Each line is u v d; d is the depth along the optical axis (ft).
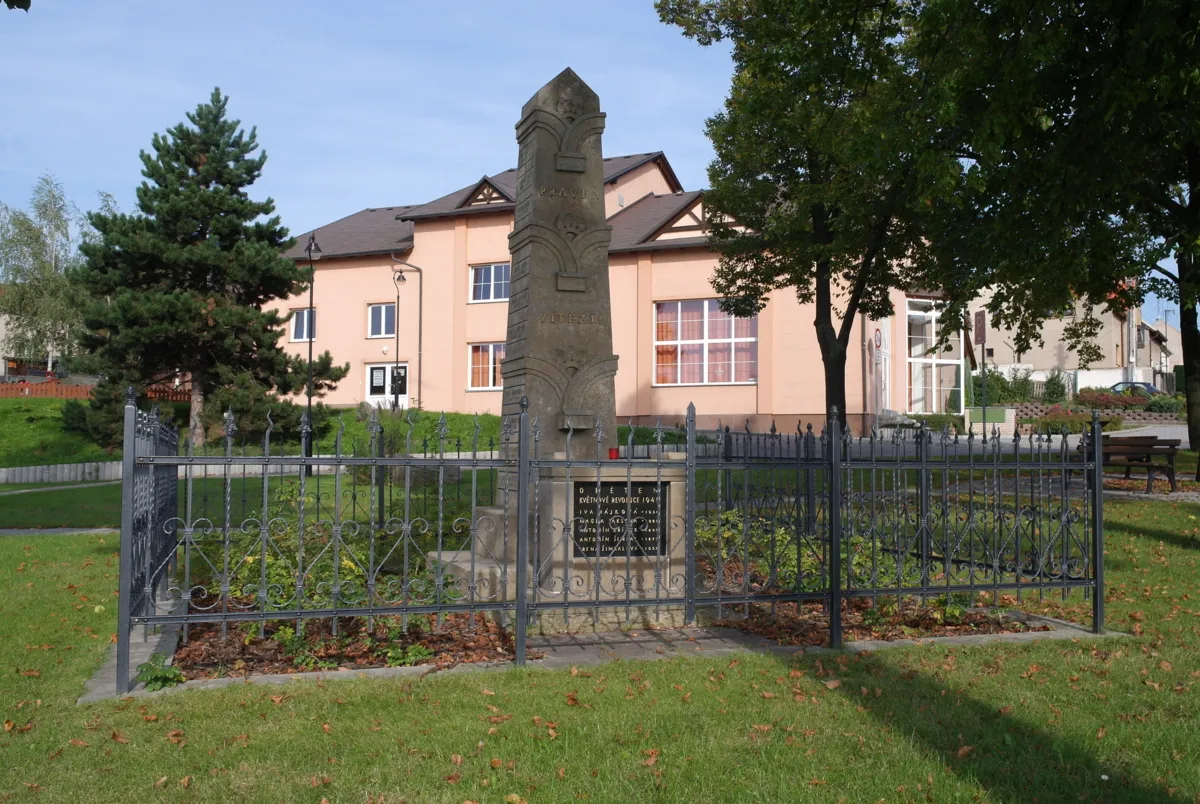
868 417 103.40
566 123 32.04
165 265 96.84
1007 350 206.59
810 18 40.04
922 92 40.42
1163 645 23.35
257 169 101.71
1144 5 29.43
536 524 22.58
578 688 19.48
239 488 55.62
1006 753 16.11
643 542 26.12
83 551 39.83
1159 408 152.56
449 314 126.11
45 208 177.37
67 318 161.79
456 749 16.02
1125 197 39.78
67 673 20.57
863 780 14.92
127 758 15.56
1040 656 22.25
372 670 20.85
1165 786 14.76
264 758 15.57
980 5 34.06
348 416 106.93
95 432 100.07
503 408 33.53
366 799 14.07
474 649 22.91
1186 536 39.52
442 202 132.87
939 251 54.03
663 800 14.16
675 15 62.64
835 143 50.34
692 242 110.11
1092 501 25.58
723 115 64.23
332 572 24.50
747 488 23.98
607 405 31.83
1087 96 33.45
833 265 60.54
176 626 25.14
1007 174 37.11
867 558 29.07
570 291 31.71
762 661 21.68
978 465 25.63
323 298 132.77
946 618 26.35
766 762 15.60
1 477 83.71
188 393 104.99
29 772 14.99
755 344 108.88
